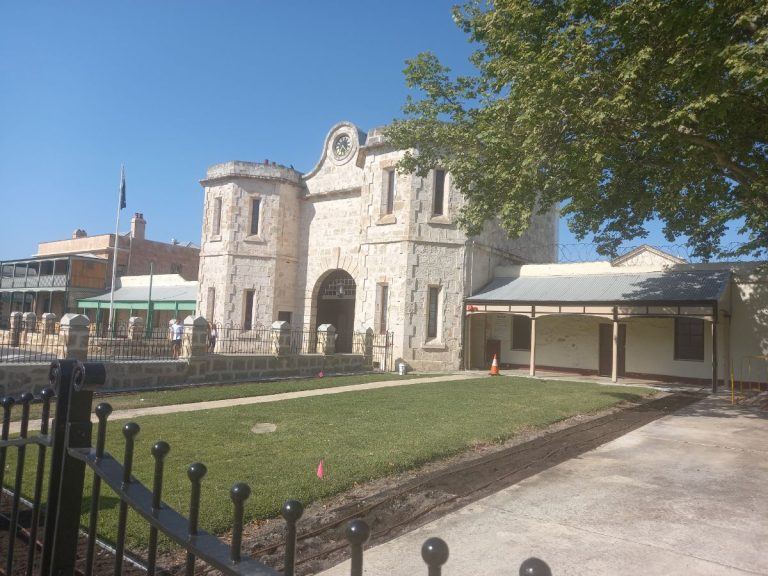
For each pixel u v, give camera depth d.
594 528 4.92
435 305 22.33
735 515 5.30
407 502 5.62
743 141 10.44
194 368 14.05
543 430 9.62
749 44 8.20
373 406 11.05
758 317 18.19
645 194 12.13
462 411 10.76
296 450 7.27
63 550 2.47
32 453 6.63
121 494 2.19
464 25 12.24
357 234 25.48
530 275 23.41
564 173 11.10
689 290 17.92
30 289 40.72
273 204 26.73
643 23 8.65
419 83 13.62
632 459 7.54
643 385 18.38
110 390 12.23
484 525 4.96
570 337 22.75
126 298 35.09
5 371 10.68
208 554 1.82
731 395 15.80
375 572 4.00
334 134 26.81
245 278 26.22
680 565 4.18
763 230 13.48
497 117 11.36
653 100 9.41
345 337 27.91
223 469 6.24
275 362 16.25
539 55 9.64
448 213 22.38
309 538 4.63
